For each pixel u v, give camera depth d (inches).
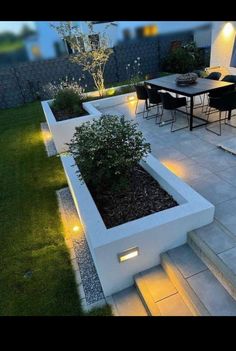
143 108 266.2
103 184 116.0
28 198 165.9
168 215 96.6
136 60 418.6
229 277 82.6
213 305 81.7
